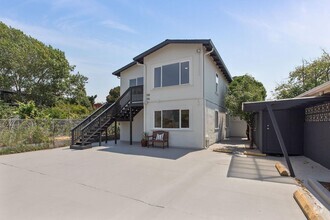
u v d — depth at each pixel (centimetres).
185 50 1214
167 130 1257
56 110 2088
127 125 1603
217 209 390
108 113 1388
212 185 529
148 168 709
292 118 943
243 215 366
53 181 567
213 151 1070
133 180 573
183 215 367
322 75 1777
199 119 1169
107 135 1611
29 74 2695
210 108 1317
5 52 2483
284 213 373
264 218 355
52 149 1169
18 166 749
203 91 1170
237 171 669
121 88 1648
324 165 711
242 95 1245
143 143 1262
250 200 431
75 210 388
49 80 2875
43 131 1262
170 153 1011
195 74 1184
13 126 1169
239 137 1908
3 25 2673
